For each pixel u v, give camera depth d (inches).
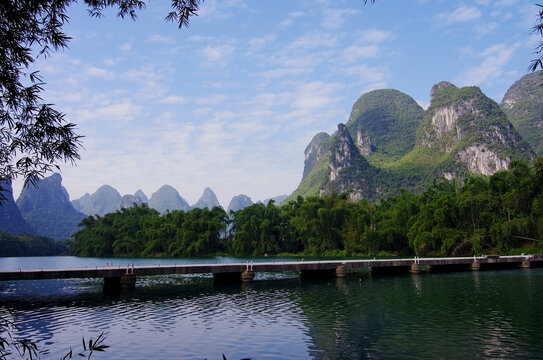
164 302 902.4
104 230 4554.6
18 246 5012.3
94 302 909.2
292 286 1165.7
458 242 2391.7
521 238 2269.9
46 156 217.9
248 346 546.9
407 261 1524.4
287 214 3927.2
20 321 709.3
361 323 669.9
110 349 540.4
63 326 669.9
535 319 678.5
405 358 488.1
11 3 204.8
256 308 816.9
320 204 3405.5
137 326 666.8
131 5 231.9
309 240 3393.2
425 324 653.9
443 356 492.1
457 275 1417.3
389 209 3353.8
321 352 516.7
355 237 3139.8
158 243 4153.5
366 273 1517.0
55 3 213.2
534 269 1610.5
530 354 493.4
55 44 221.8
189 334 612.4
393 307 805.9
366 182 7524.6
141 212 5177.2
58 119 211.9
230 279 1283.2
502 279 1267.2
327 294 997.2
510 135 6496.1
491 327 626.2
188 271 1189.1
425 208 2544.3
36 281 1422.2
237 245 3757.4
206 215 4158.5
